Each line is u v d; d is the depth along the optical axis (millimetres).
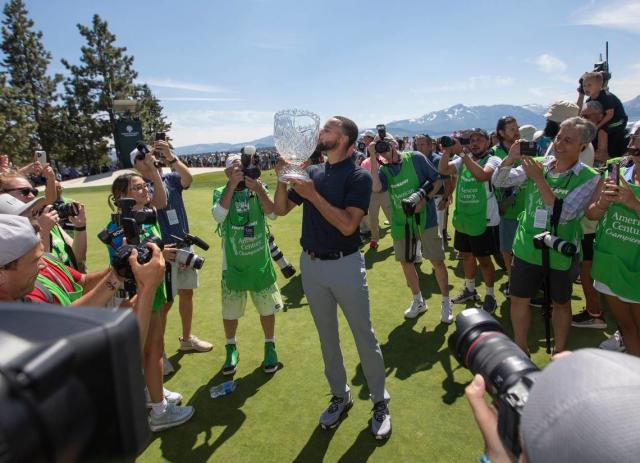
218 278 5664
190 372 3422
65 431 516
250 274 3230
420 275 5379
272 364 3330
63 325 605
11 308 631
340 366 2750
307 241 2580
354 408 2859
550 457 524
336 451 2473
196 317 4469
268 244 3648
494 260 5941
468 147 4266
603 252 2844
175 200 3639
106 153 40000
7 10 36750
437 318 4105
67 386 537
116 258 1531
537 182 2824
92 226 9102
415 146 5426
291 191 2641
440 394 2939
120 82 38906
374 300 4633
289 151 2584
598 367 553
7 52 37312
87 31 38000
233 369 3350
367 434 2596
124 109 27438
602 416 491
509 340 1053
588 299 3762
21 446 445
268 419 2795
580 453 489
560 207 2801
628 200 2529
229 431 2697
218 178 21219
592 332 3689
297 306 4617
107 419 614
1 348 511
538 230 2900
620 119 4453
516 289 3049
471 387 1003
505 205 3955
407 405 2840
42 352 514
